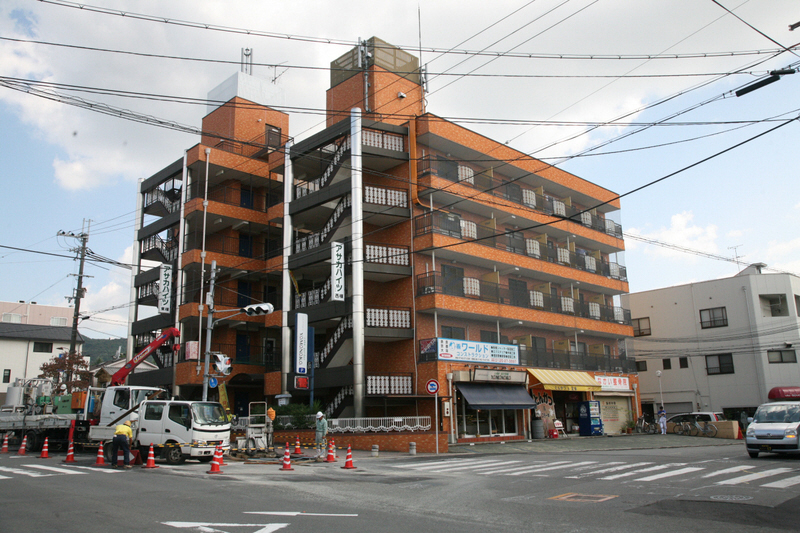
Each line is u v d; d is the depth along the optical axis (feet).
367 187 98.32
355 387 89.56
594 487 41.63
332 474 52.54
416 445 80.48
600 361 125.59
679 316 154.40
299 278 114.42
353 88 113.60
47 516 30.68
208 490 40.57
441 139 103.14
